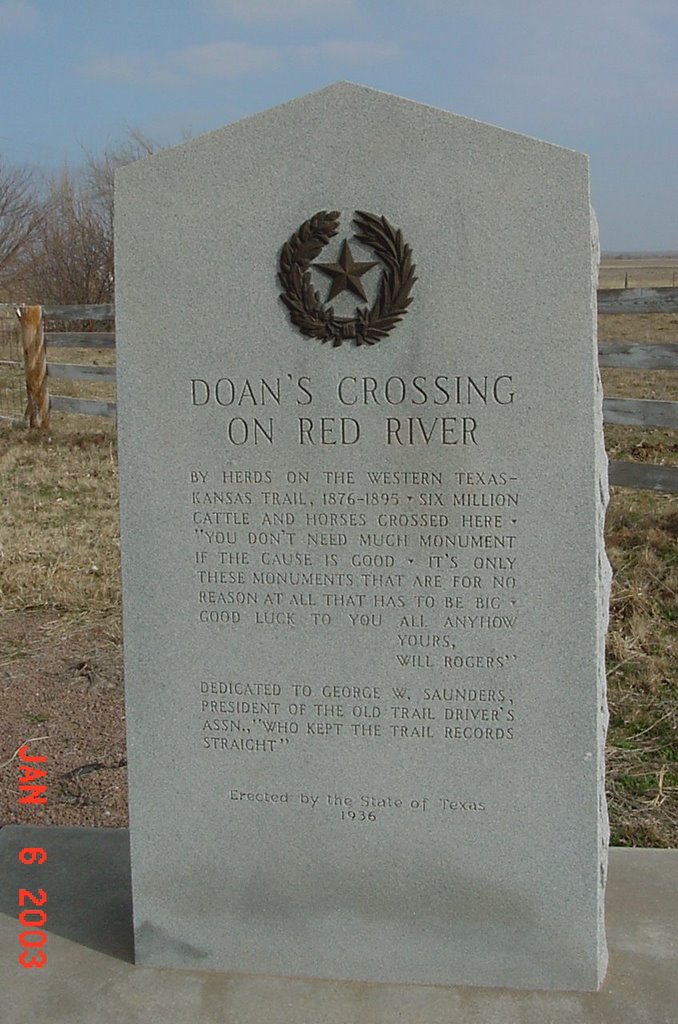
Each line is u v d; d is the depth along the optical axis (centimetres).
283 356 278
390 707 290
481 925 296
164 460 287
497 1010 287
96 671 552
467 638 284
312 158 269
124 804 419
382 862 298
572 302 265
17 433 1216
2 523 837
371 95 264
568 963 294
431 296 270
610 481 768
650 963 304
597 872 289
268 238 274
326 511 283
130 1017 286
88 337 1188
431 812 293
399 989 298
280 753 296
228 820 301
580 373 268
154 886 306
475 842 293
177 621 294
